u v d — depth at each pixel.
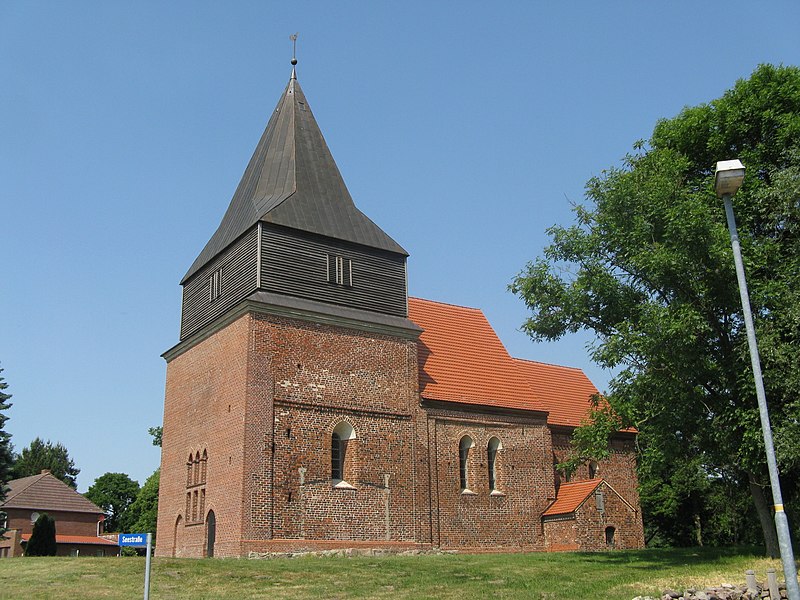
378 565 27.33
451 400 38.75
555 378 50.66
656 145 34.00
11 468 57.97
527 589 22.86
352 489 33.88
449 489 37.56
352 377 35.38
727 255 26.64
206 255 39.12
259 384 32.31
